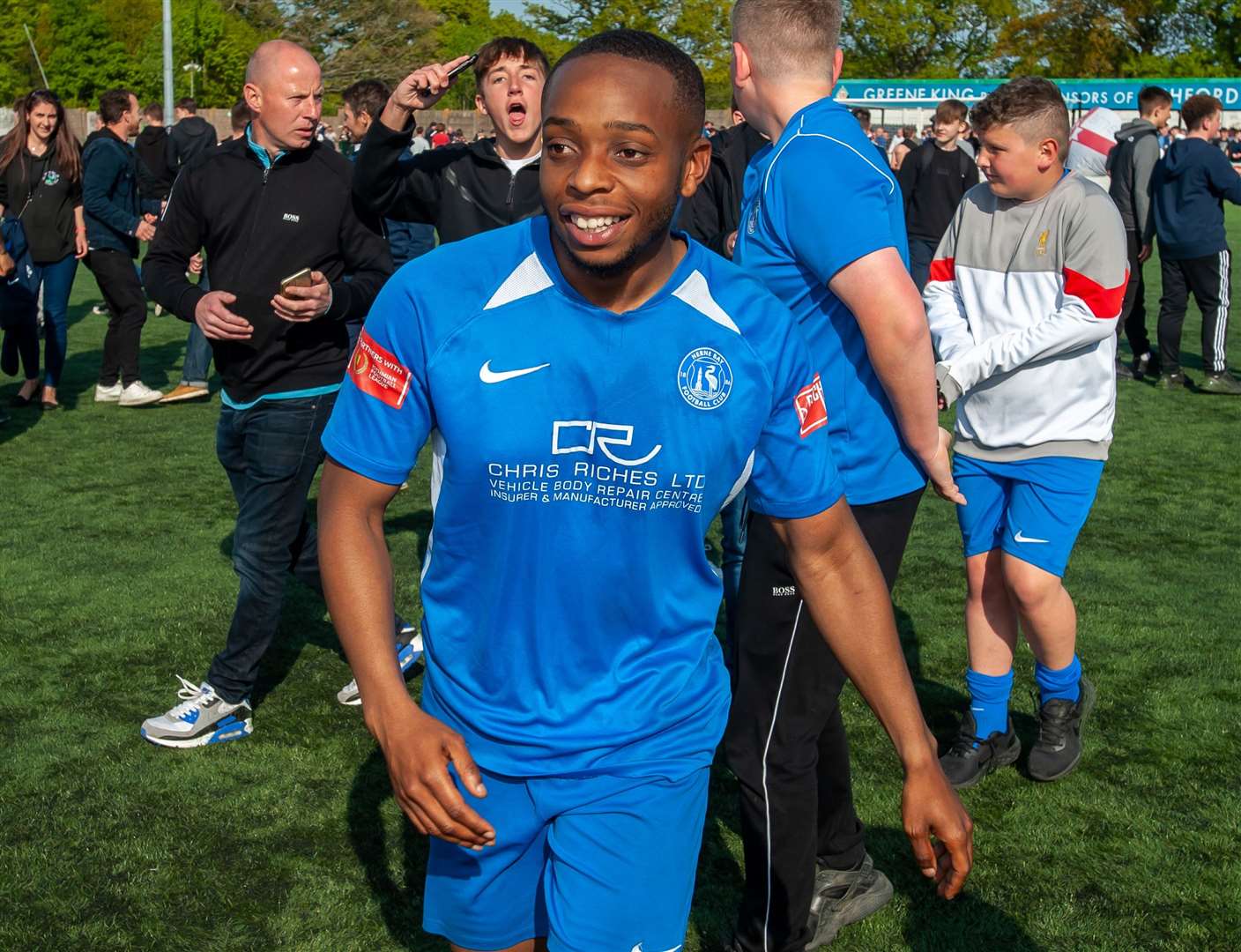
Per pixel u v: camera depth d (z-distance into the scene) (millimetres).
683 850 1964
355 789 3580
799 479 1882
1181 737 3922
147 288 3881
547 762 1887
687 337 1773
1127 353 10734
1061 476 3408
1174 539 5965
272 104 3715
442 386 1749
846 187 2404
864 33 58875
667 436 1777
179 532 5887
